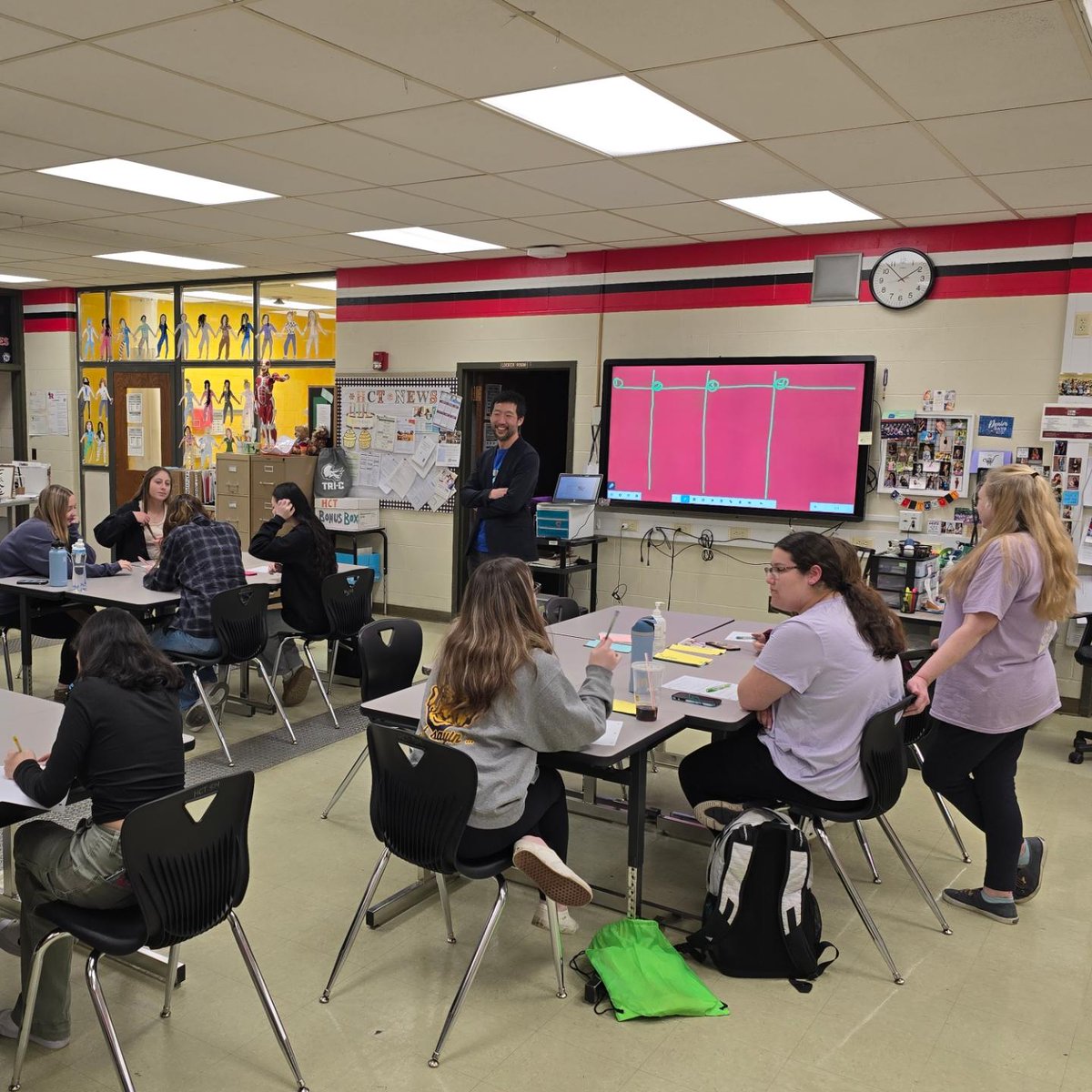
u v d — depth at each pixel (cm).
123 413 934
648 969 268
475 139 402
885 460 578
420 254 695
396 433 764
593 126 381
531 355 698
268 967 280
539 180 467
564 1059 241
